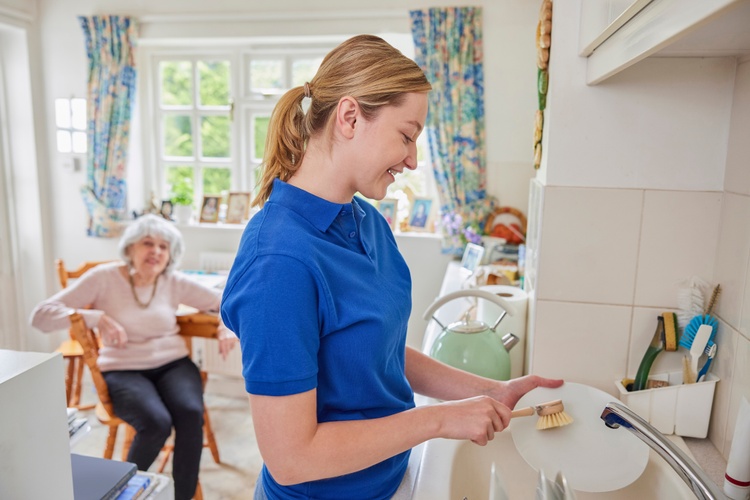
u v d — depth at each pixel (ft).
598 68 3.74
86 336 7.02
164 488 4.21
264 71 11.09
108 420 7.34
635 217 4.17
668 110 4.02
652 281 4.21
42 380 2.94
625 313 4.28
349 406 2.97
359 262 2.95
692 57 3.92
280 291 2.56
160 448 7.09
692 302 4.05
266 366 2.55
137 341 7.91
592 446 3.66
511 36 9.31
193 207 11.65
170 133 11.60
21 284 11.50
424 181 10.95
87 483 3.86
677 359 4.23
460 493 3.53
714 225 4.04
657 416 4.00
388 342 2.96
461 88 9.43
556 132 4.18
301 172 2.95
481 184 9.70
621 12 2.92
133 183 11.60
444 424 2.87
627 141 4.10
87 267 9.61
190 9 10.37
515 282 7.75
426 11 9.33
